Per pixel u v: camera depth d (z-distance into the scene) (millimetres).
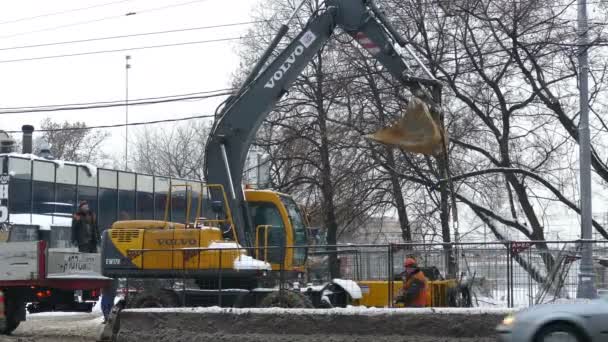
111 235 18172
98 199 42188
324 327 15398
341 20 18422
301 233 19688
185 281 17391
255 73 18844
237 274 16938
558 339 11297
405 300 15719
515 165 27609
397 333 14977
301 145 31250
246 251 17203
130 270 17812
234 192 18203
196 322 16312
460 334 14633
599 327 11219
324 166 29750
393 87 27469
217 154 18438
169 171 67625
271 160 31047
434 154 16891
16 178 37625
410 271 15742
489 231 28875
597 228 25641
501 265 15711
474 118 28391
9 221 36812
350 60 28594
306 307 16625
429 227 29422
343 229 31000
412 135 16359
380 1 27062
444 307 15422
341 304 17391
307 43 18516
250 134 18469
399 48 18109
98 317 28188
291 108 31391
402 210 29484
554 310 11430
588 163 19516
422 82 17562
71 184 40750
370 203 29281
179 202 39812
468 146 27656
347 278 17469
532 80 25859
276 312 15766
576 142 27031
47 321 25688
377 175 29125
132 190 44219
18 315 19969
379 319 15102
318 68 30344
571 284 15453
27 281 19234
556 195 26828
